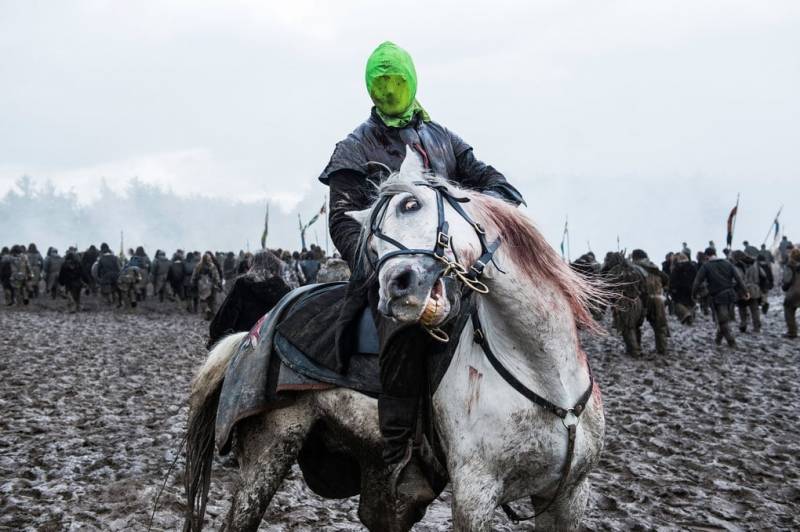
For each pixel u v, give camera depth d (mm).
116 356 14141
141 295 28422
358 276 3363
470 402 3053
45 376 11562
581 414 3137
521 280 2971
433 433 3240
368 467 3580
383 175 3535
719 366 12625
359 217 3021
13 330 18625
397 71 3527
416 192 2852
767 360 13312
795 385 10742
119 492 5727
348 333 3428
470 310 3162
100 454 6895
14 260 26156
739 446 7324
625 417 8719
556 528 3277
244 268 22219
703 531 5086
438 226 2764
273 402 3654
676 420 8539
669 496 5824
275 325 3822
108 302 26641
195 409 4121
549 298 3014
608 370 12391
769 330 18766
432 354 3172
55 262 28719
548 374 3027
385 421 3135
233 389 3795
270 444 3705
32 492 5766
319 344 3580
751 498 5766
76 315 23766
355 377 3420
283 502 5633
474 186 3717
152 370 12453
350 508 5625
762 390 10406
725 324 15203
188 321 22656
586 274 3475
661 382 11172
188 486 4066
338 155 3613
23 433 7777
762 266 23891
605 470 6562
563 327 3045
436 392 3152
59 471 6297
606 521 5215
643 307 13805
